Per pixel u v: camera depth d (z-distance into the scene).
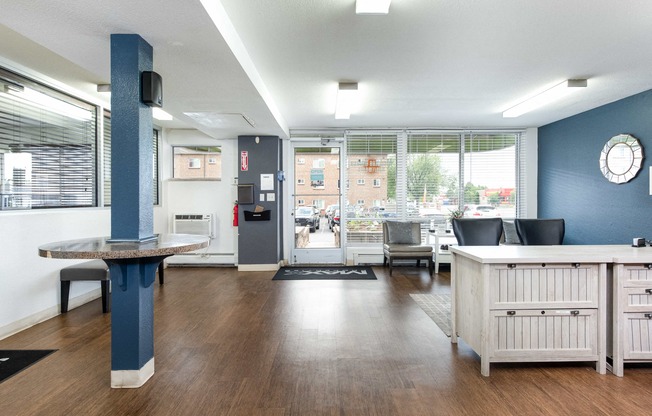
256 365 2.53
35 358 2.64
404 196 6.40
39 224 3.48
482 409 1.99
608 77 3.77
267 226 6.02
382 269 6.05
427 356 2.68
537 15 2.50
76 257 1.88
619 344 2.38
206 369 2.46
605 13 2.48
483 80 3.85
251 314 3.67
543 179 6.17
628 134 4.43
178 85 3.32
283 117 5.53
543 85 4.03
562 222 3.91
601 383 2.29
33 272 3.41
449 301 4.14
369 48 3.03
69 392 2.17
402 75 3.68
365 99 4.55
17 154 3.36
